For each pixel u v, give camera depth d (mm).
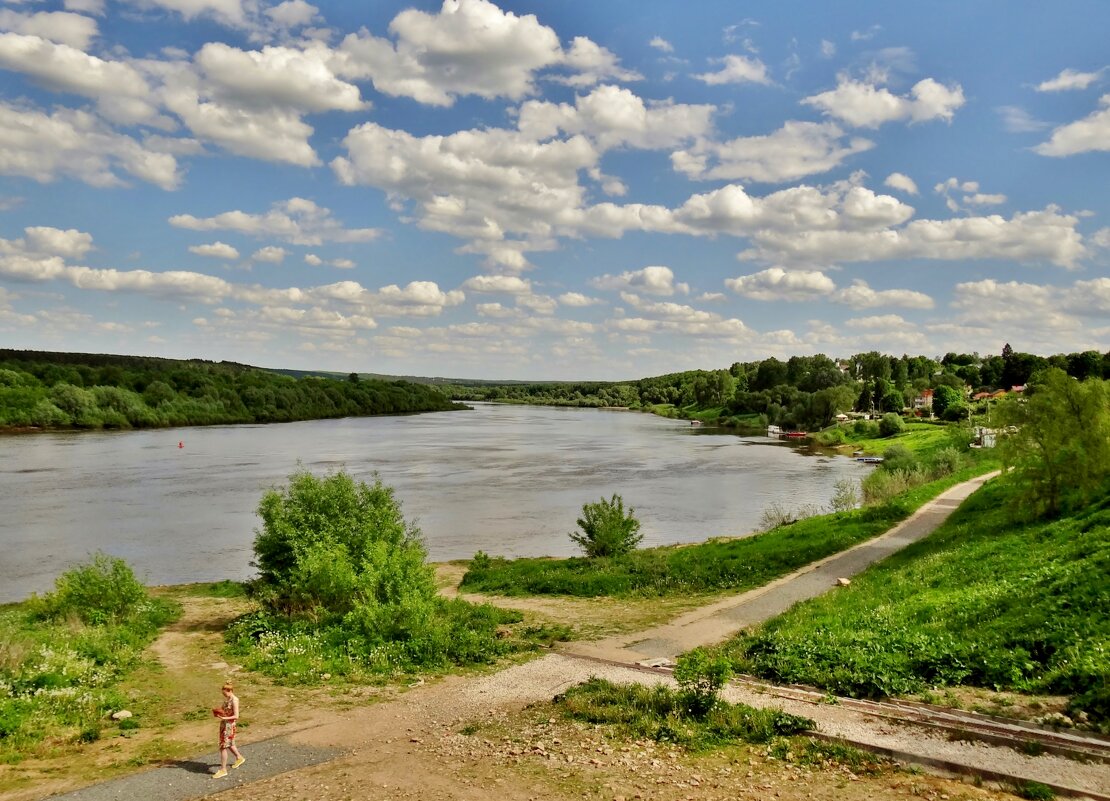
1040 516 30516
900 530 37344
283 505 30234
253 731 15484
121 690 18750
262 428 149375
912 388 175750
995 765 11062
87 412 132500
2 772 13109
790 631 20828
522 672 19750
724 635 22906
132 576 28672
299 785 12453
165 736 15281
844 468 87438
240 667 21172
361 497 31922
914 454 80500
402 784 12336
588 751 13445
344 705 17359
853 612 22031
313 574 26234
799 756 12414
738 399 184500
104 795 12086
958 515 38938
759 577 31016
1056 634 15742
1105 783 10242
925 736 12547
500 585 33812
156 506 59375
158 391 152875
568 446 116125
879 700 15172
